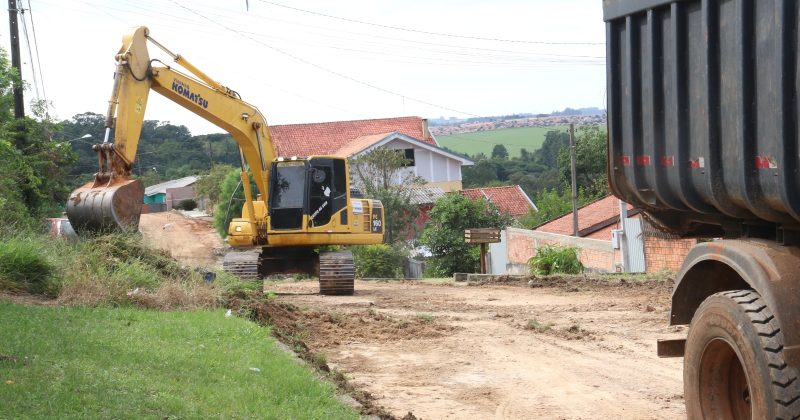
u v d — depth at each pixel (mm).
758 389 5680
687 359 6613
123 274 13672
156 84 19438
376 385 10305
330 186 22531
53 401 6574
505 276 24781
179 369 8570
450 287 24031
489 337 13781
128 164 17656
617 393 9719
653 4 6801
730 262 6211
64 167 33969
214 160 99625
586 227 38500
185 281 14352
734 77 5957
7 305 11383
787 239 6004
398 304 19047
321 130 67562
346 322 15047
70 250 14352
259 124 22375
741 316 5875
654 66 6875
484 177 85312
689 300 7020
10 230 14477
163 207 90812
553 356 12047
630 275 23625
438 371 11148
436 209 42781
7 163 28688
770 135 5598
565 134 93312
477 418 8758
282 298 20688
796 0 5305
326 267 21562
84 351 8633
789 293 5660
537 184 75875
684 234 7859
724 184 6215
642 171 7230
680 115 6613
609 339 13320
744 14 5793
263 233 23000
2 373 7262
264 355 9922
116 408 6668
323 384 8859
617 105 7488
